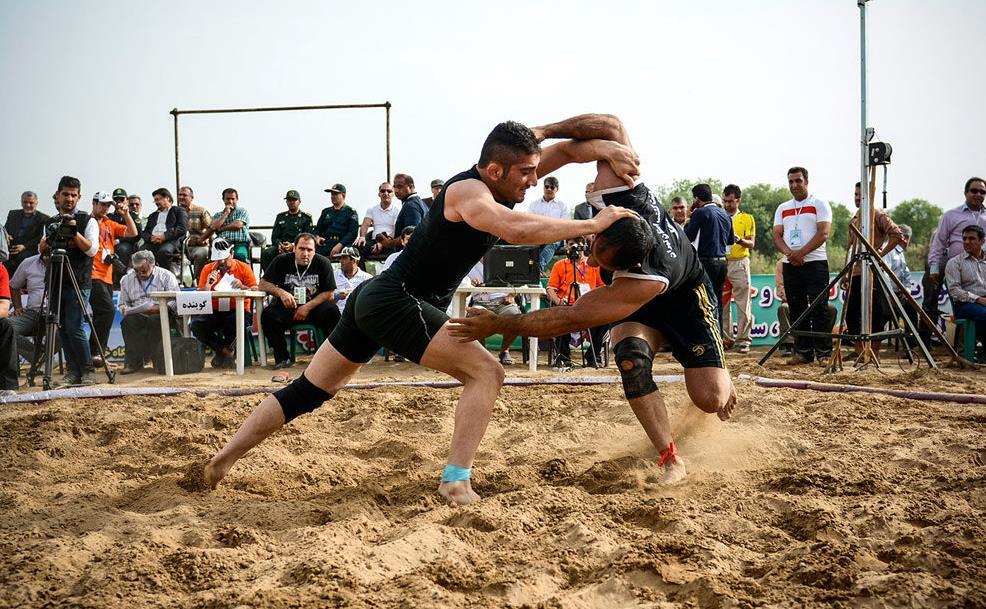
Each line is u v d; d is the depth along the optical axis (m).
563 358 9.64
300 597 2.37
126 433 5.07
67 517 3.29
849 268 8.46
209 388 7.23
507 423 5.51
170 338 9.48
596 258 3.56
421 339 3.56
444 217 3.46
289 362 10.11
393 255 10.21
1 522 3.25
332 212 11.87
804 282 9.52
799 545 2.84
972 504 3.32
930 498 3.35
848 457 4.14
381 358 10.67
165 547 2.87
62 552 2.80
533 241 3.29
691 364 4.06
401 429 5.33
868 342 8.33
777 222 9.80
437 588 2.42
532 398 6.58
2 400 6.72
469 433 3.54
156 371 9.92
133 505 3.58
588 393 6.80
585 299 3.61
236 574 2.64
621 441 4.80
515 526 3.04
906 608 2.28
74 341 8.52
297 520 3.21
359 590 2.44
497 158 3.41
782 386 7.03
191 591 2.53
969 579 2.49
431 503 3.48
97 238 8.84
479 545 2.89
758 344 12.55
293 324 9.91
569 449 4.64
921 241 46.16
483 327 3.49
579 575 2.61
